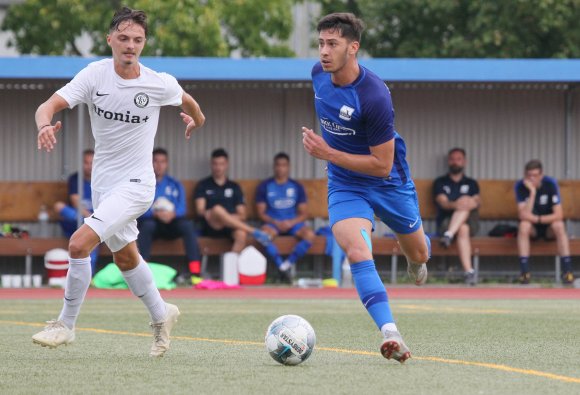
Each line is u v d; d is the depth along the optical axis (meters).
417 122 45.88
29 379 13.69
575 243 42.66
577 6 64.62
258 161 45.47
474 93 46.00
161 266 39.78
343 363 15.57
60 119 44.59
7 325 23.36
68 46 73.38
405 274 44.97
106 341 19.58
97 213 15.88
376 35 71.38
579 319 25.28
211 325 23.53
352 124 15.70
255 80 41.03
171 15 64.12
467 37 68.19
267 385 13.02
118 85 15.96
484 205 44.94
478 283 43.72
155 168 40.66
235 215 42.00
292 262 41.84
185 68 40.44
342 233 15.72
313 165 45.53
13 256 43.53
